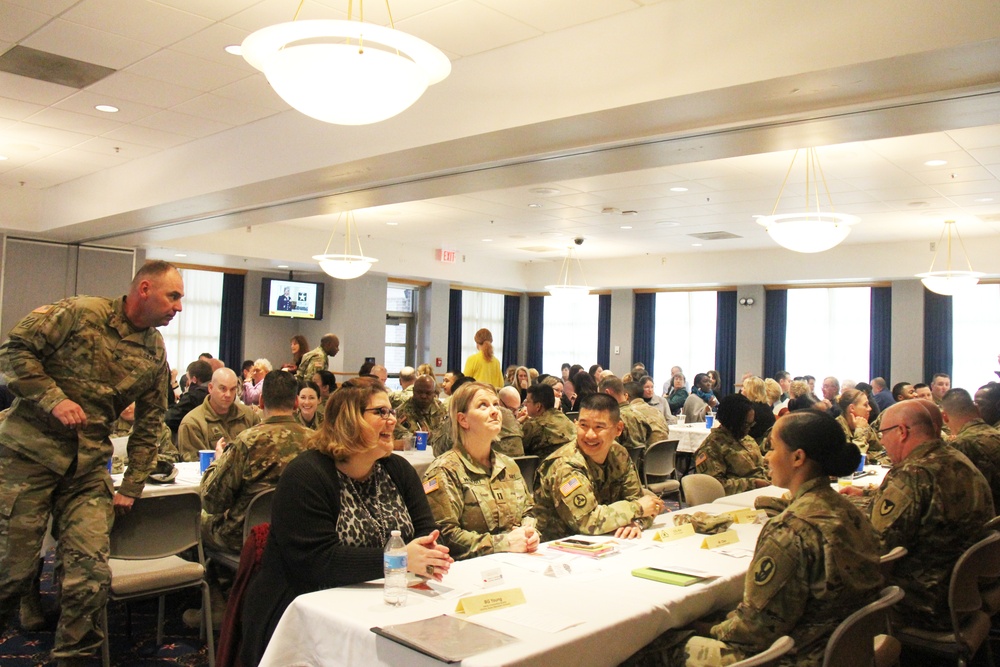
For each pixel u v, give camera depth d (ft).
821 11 10.96
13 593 8.79
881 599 6.19
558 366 50.14
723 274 40.50
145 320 9.48
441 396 29.84
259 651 6.84
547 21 13.47
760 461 14.92
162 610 11.56
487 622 5.82
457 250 43.50
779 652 5.07
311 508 6.89
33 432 8.86
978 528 9.05
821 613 6.07
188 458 15.21
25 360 8.64
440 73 10.02
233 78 16.80
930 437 9.52
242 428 15.96
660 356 45.52
